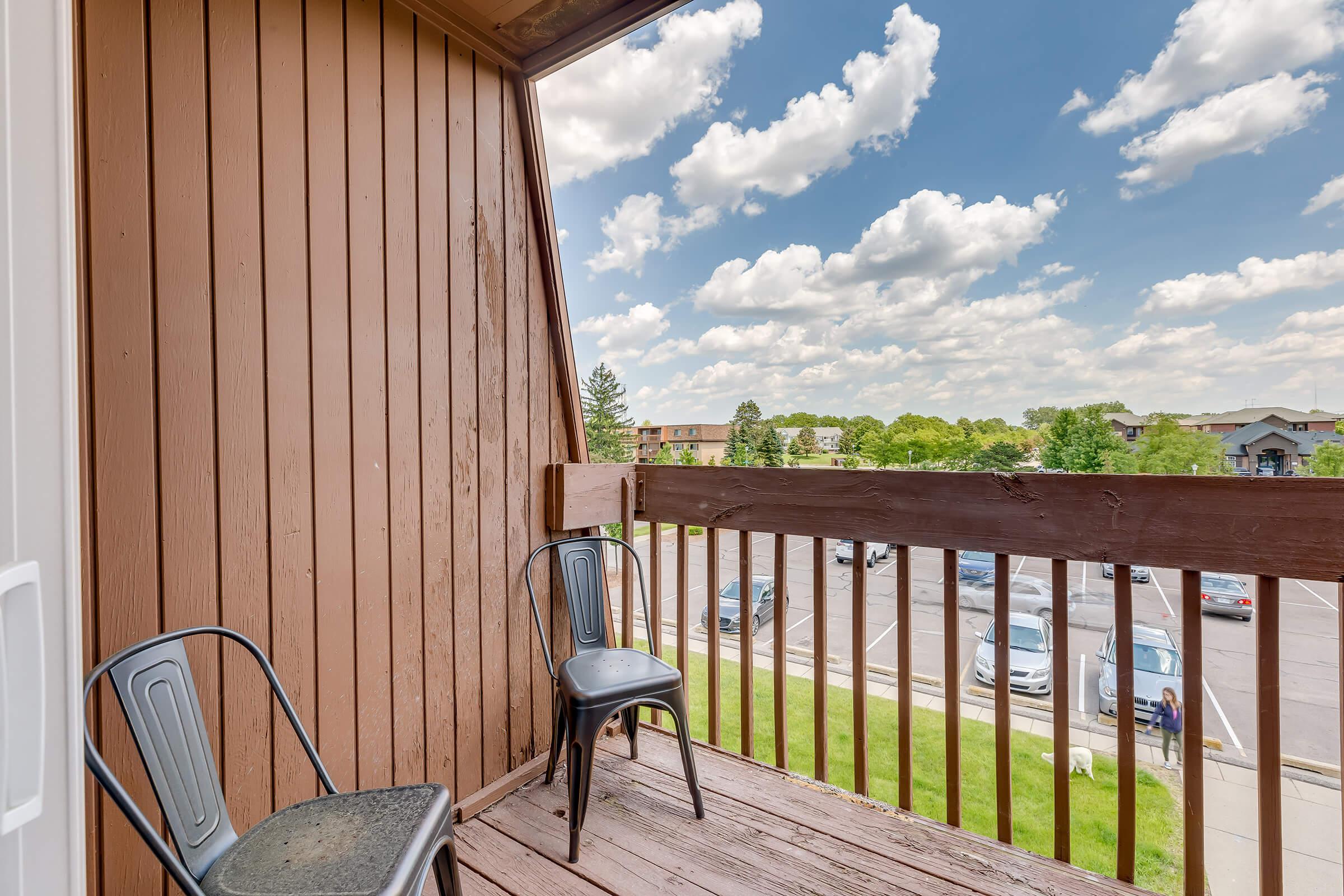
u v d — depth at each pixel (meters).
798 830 1.56
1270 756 1.18
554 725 1.81
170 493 1.09
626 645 2.25
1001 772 1.49
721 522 2.00
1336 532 1.12
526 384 1.97
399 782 1.53
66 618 0.45
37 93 0.44
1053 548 1.40
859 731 1.72
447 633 1.67
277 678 1.13
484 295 1.81
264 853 0.92
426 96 1.62
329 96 1.38
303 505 1.32
